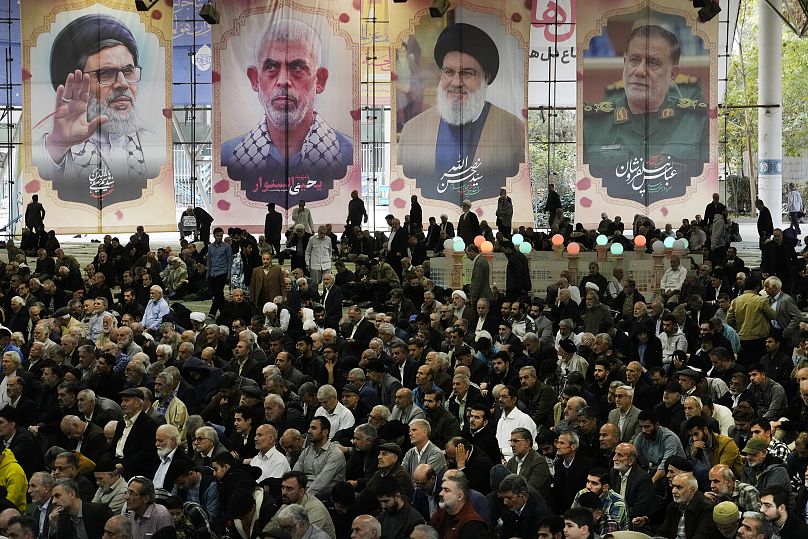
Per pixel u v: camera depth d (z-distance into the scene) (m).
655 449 31.27
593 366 41.38
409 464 30.06
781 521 24.67
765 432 30.02
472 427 31.81
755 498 25.84
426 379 35.31
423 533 22.39
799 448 29.36
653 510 28.05
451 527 24.28
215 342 46.69
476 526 24.06
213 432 30.67
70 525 25.66
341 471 30.36
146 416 32.56
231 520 26.84
